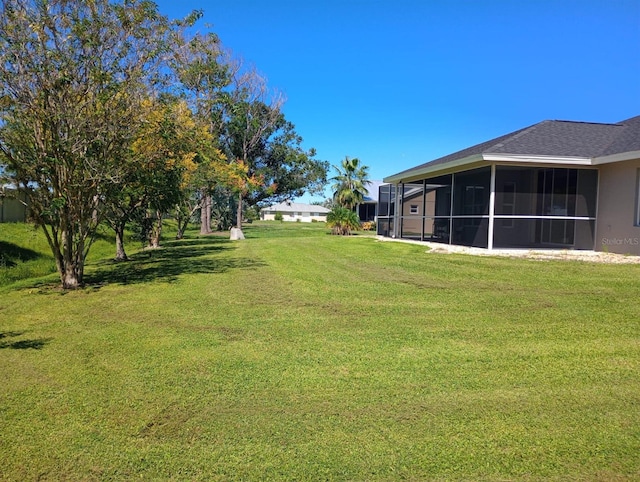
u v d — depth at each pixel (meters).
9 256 14.60
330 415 3.33
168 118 9.22
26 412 3.44
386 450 2.88
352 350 4.71
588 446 2.89
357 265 10.82
